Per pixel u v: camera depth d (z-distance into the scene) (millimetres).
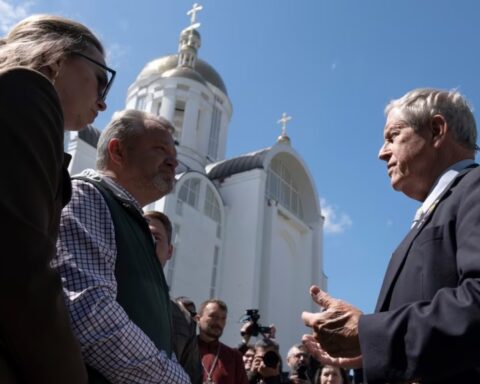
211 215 25719
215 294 24516
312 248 31375
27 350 1369
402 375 1963
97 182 2844
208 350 6191
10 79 1576
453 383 2047
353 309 2275
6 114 1475
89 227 2553
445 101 2754
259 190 27203
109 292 2371
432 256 2262
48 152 1557
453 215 2289
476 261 1956
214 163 31438
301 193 32938
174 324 4461
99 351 2236
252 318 8797
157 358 2352
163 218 5219
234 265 25594
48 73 2301
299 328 28922
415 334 1967
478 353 1872
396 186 2830
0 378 1340
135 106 34625
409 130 2760
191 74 33594
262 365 6801
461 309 1889
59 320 1429
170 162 3400
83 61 2426
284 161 32062
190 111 32250
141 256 2746
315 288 2439
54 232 1736
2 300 1299
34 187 1455
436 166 2699
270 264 26625
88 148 23500
